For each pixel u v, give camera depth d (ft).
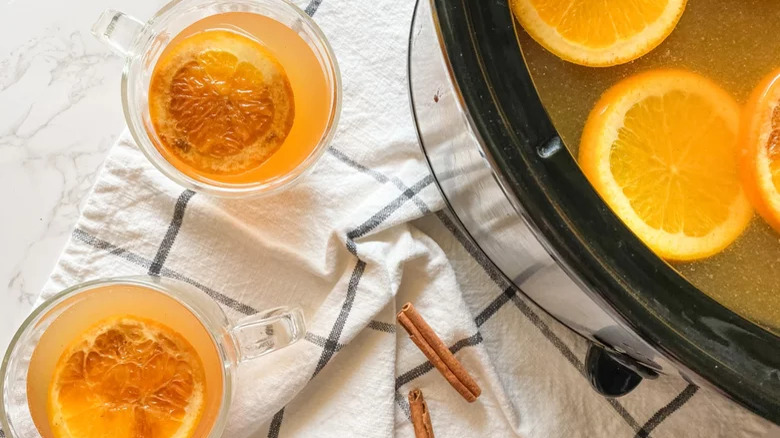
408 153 1.68
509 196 1.24
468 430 1.69
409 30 1.67
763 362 1.24
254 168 1.61
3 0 1.66
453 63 1.22
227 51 1.59
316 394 1.67
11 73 1.66
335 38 1.68
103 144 1.67
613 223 1.22
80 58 1.67
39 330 1.57
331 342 1.63
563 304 1.46
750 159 1.34
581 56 1.32
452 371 1.64
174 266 1.65
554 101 1.33
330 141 1.59
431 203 1.66
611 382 1.57
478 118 1.22
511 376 1.70
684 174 1.34
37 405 1.58
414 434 1.69
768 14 1.36
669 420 1.69
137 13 1.68
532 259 1.38
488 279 1.70
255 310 1.67
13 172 1.66
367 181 1.66
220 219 1.64
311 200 1.65
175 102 1.59
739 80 1.36
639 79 1.34
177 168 1.59
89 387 1.57
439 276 1.67
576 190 1.22
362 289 1.64
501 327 1.70
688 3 1.36
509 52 1.22
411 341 1.69
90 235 1.62
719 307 1.24
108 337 1.57
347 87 1.68
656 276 1.23
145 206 1.64
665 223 1.33
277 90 1.60
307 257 1.65
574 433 1.68
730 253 1.34
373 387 1.66
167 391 1.57
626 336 1.35
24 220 1.66
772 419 1.25
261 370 1.64
